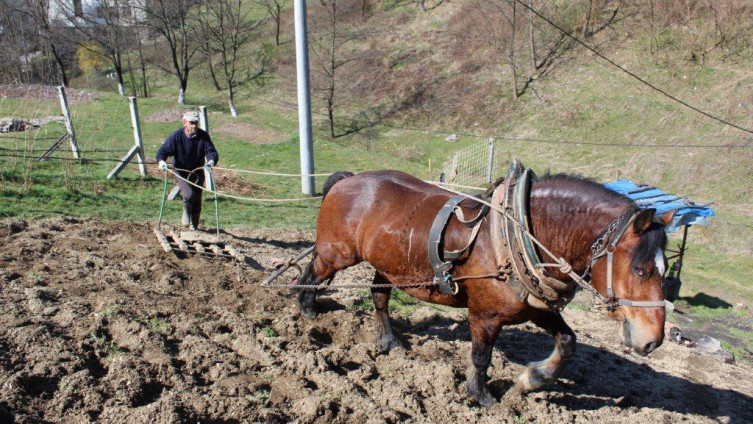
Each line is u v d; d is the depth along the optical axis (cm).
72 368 486
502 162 2550
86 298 622
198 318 618
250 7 4584
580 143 2411
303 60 1603
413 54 3706
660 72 2839
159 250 819
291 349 587
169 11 3581
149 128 2466
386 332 623
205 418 454
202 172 947
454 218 505
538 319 518
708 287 1462
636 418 537
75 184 1201
